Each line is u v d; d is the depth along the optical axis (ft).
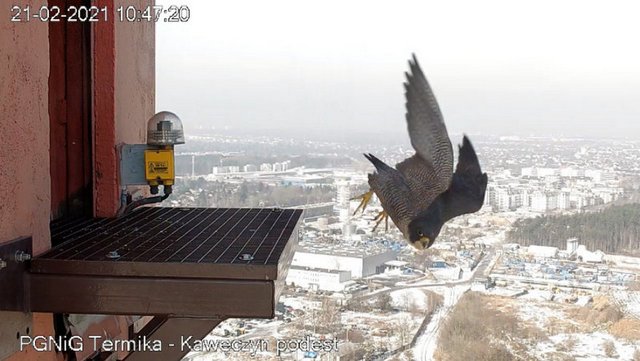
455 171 6.11
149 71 15.17
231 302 7.89
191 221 11.90
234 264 7.92
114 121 12.41
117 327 11.35
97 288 8.00
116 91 12.53
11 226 8.06
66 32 12.33
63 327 9.18
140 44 14.34
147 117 14.98
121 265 8.02
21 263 7.96
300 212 13.17
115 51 12.43
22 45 8.54
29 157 8.59
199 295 7.91
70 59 12.32
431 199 5.97
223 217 12.43
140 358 8.14
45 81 9.16
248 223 11.64
